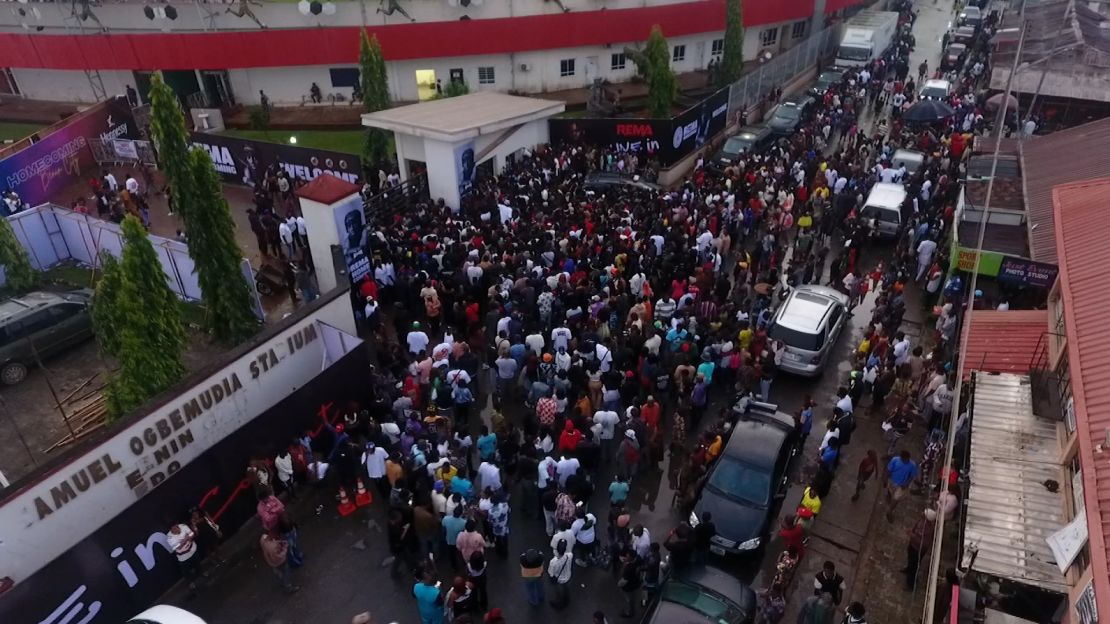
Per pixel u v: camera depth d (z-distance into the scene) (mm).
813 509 12156
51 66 36688
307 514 13594
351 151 31766
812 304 17641
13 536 10062
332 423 14641
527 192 24234
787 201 23312
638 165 28969
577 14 36688
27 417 16281
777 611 10875
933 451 13805
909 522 13312
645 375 15453
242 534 13180
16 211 24656
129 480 11594
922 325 19125
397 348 16141
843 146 31719
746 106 35094
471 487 12445
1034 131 28656
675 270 19359
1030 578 8992
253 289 18078
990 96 32281
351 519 13500
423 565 11234
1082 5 37406
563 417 15211
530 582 11203
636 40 38375
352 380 14906
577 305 17297
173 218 25359
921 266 20641
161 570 11766
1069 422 10828
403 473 12820
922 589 11906
